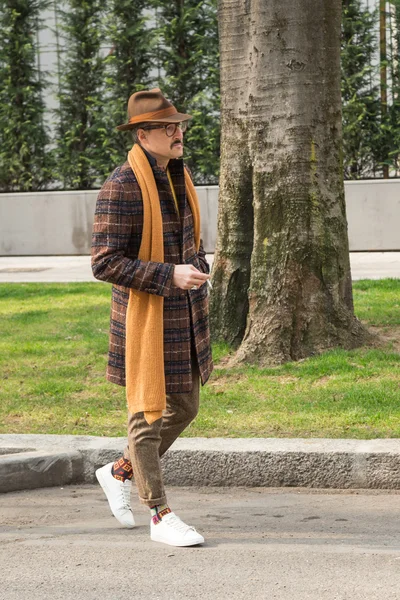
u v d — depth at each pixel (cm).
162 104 707
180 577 659
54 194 3228
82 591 638
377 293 1836
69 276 2508
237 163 1349
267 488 922
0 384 1277
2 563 703
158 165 720
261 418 1057
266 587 634
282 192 1300
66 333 1603
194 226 747
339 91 1326
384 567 668
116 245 700
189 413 745
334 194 1323
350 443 935
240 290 1364
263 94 1305
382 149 3027
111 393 1215
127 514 777
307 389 1172
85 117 3281
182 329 720
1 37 3262
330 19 1302
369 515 818
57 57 3278
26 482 940
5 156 3312
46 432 1049
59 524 815
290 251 1299
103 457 958
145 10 3169
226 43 1341
